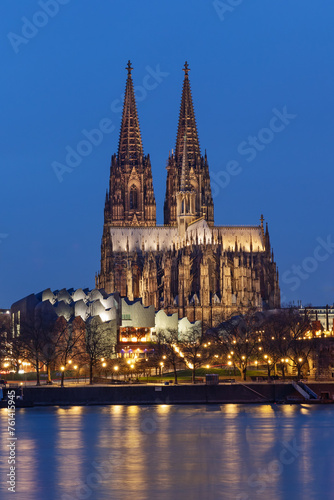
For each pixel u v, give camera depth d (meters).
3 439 170.50
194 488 127.75
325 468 141.12
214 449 158.62
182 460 148.75
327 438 168.75
